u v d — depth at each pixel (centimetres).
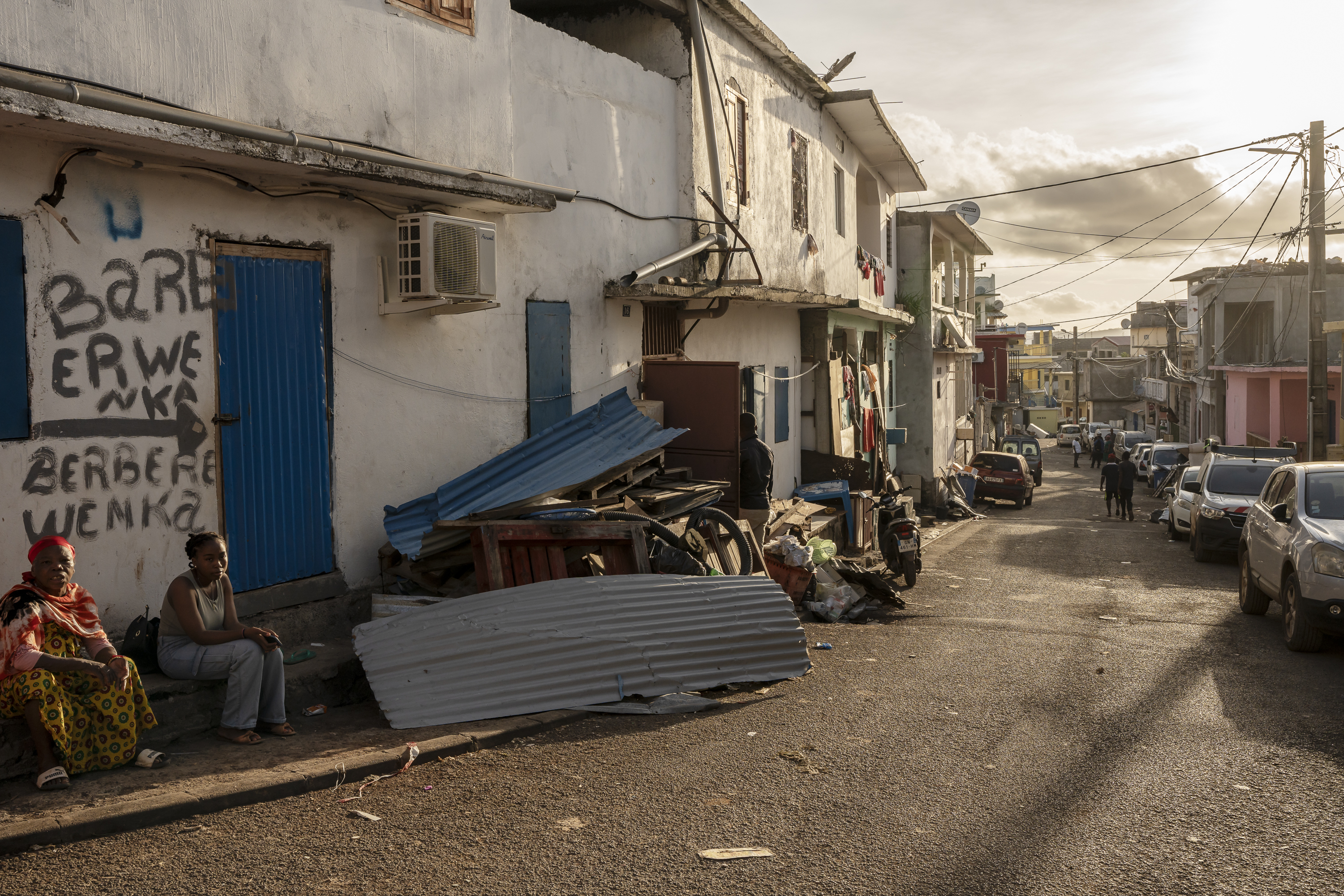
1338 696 716
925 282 2603
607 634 667
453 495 770
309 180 666
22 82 461
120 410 570
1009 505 3162
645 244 1123
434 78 743
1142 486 4050
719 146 1245
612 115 1054
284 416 678
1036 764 546
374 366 750
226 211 630
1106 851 427
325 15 652
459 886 386
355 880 389
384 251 753
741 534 941
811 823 455
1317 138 2030
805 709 658
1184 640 938
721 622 723
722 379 1098
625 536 771
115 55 523
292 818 452
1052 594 1252
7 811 436
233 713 545
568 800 481
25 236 520
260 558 663
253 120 604
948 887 391
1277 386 3397
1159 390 5994
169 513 600
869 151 2034
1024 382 10038
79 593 504
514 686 623
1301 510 962
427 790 493
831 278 1767
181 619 546
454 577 769
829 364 1708
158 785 472
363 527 745
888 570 1366
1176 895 386
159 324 591
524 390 915
